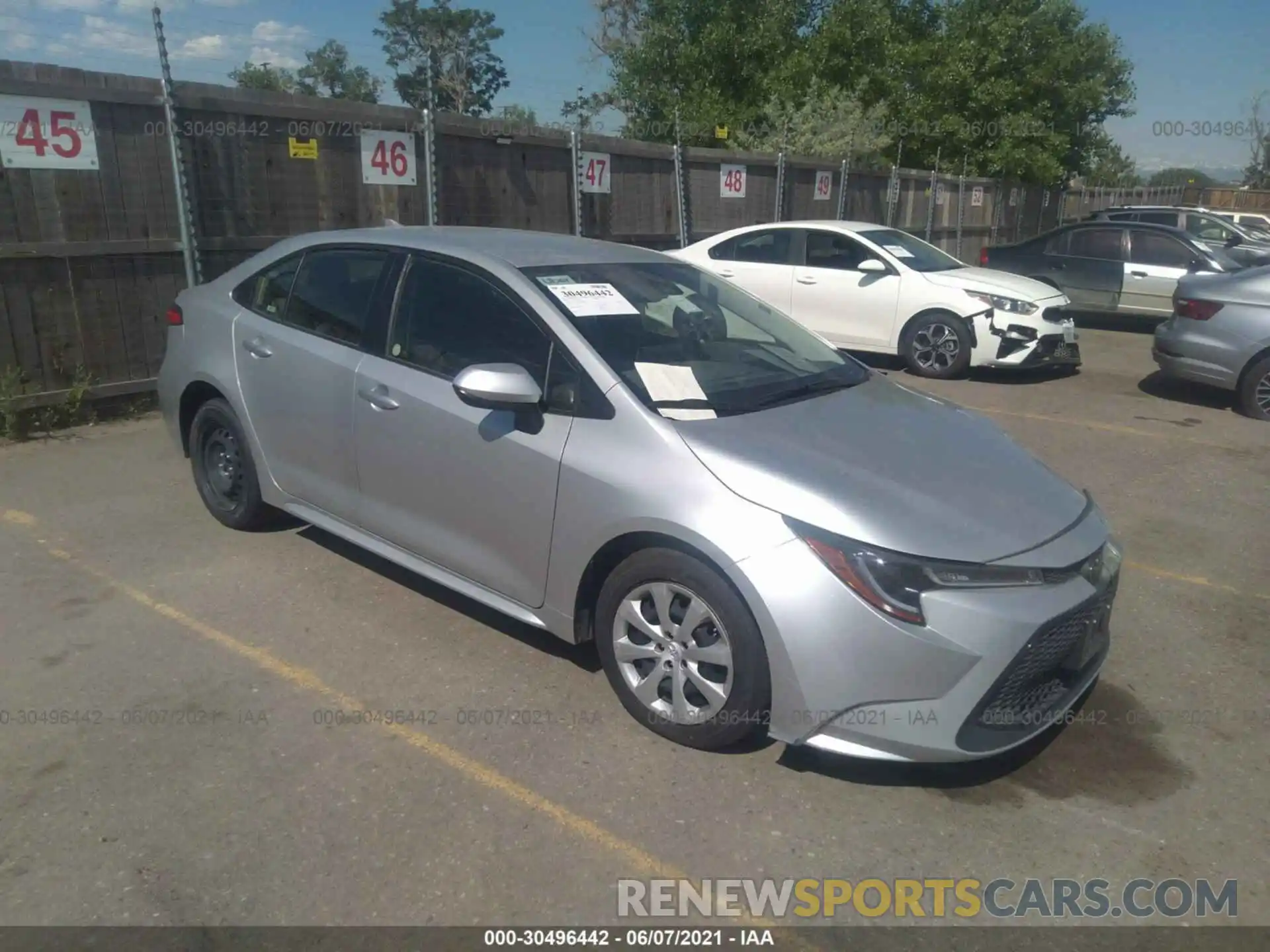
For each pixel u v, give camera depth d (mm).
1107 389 9938
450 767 3273
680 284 4453
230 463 5074
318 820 2992
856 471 3326
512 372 3510
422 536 4078
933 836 3045
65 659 3885
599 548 3441
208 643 4047
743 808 3127
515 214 9914
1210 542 5652
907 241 11156
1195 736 3656
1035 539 3236
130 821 2963
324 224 8227
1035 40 23641
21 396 6684
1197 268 13492
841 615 2984
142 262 7176
